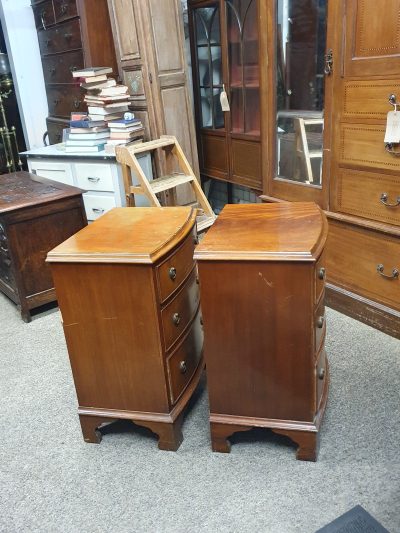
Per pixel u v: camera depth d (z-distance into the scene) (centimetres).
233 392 149
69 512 139
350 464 146
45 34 371
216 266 134
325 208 221
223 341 143
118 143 297
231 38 287
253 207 171
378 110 184
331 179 213
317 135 215
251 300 136
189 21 318
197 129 346
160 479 148
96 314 148
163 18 292
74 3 316
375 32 177
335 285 229
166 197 319
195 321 175
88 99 306
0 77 408
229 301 137
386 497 134
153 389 153
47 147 340
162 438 158
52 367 212
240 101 294
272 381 143
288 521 130
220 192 384
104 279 142
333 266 227
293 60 218
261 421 150
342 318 225
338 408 169
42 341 234
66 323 151
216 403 152
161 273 143
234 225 154
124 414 159
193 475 148
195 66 329
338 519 128
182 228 161
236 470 149
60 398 191
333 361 195
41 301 254
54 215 245
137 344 148
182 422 165
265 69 230
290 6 211
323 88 206
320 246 136
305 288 130
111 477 150
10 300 281
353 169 201
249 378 145
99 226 166
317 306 140
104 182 299
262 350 141
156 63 296
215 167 340
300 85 218
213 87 318
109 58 333
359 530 124
